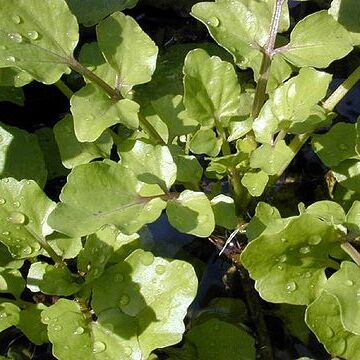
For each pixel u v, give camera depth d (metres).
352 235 0.13
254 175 0.15
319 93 0.14
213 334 0.14
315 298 0.13
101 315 0.13
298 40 0.15
